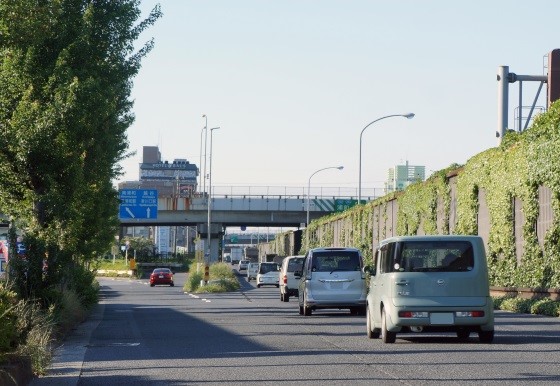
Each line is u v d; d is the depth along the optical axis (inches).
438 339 910.4
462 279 855.7
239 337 966.4
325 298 1382.9
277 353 775.1
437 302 853.2
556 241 1418.6
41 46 1164.5
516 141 1588.3
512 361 690.2
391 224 2637.8
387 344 860.0
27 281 1071.6
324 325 1167.0
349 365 672.4
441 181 2033.7
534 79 1685.5
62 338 985.5
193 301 2117.4
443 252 866.1
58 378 622.2
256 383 575.2
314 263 1396.4
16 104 1145.4
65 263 1111.6
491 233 1691.7
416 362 690.2
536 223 1508.4
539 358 711.1
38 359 637.9
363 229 3048.7
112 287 3489.2
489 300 858.8
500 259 1674.5
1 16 1070.4
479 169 1758.1
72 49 1187.3
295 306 1797.5
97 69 1217.4
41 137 1117.7
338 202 4547.2
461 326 852.6
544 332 983.6
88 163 1379.2
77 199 1331.2
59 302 1082.7
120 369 673.6
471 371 627.2
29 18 1074.1
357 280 1387.8
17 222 1163.3
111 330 1125.7
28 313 734.5
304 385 562.9
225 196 4702.3
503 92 1676.9
